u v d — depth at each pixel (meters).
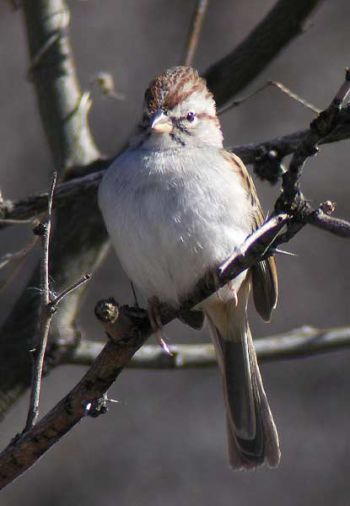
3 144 16.84
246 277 9.26
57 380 16.22
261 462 9.08
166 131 8.90
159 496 16.03
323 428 16.31
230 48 17.08
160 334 8.32
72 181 9.47
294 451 16.22
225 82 10.42
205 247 8.65
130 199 8.74
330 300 16.84
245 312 9.41
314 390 16.52
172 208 8.65
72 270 10.08
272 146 9.20
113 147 16.48
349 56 17.23
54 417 7.02
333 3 17.39
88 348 9.91
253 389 9.38
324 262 17.03
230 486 16.14
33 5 10.49
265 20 10.32
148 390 16.67
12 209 9.39
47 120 10.47
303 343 10.30
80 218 10.15
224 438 16.41
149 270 8.81
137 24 17.30
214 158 8.90
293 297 16.89
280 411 16.41
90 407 7.01
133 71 17.02
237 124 16.94
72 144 10.39
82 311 16.16
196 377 16.80
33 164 16.78
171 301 8.95
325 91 17.09
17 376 9.85
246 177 9.03
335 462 16.16
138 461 16.25
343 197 16.95
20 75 17.09
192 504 16.00
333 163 17.03
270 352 10.30
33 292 9.91
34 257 15.80
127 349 6.95
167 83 9.18
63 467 16.08
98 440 16.31
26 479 15.86
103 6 17.30
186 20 17.31
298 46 17.25
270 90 16.97
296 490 15.99
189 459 16.31
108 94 10.71
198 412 16.59
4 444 14.87
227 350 9.54
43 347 6.82
